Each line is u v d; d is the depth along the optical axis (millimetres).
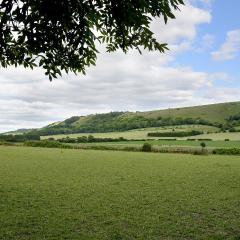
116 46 10031
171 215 16406
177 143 114875
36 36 8578
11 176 30859
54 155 61344
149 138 141875
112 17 8406
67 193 22078
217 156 67375
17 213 16219
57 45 8953
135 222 14930
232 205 18906
